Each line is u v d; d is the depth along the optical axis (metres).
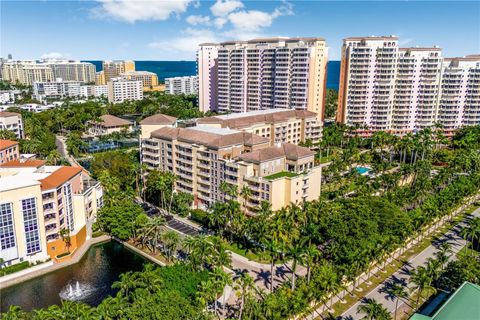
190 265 115.06
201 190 175.50
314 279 105.62
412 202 166.88
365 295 116.19
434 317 88.69
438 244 148.62
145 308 89.62
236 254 139.25
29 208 128.75
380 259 132.38
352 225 128.25
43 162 163.38
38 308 110.88
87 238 151.62
